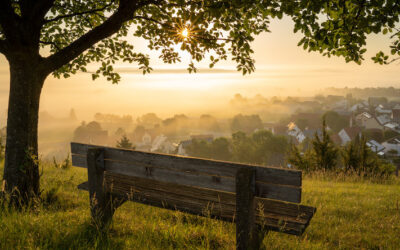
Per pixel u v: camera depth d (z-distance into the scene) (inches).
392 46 191.2
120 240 119.6
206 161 110.0
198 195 123.6
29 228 120.5
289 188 94.0
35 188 174.1
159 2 203.9
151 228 133.1
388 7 171.3
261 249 117.5
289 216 108.6
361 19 176.9
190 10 194.5
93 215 135.6
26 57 164.2
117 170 135.1
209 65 250.8
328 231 153.5
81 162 154.3
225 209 113.1
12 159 165.3
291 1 179.8
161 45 277.9
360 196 258.1
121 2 180.4
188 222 146.4
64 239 114.9
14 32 155.0
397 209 196.9
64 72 266.5
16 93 165.8
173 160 118.0
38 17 167.3
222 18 210.8
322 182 387.9
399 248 132.7
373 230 156.3
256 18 219.3
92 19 266.4
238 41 225.1
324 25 182.2
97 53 265.6
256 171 98.0
